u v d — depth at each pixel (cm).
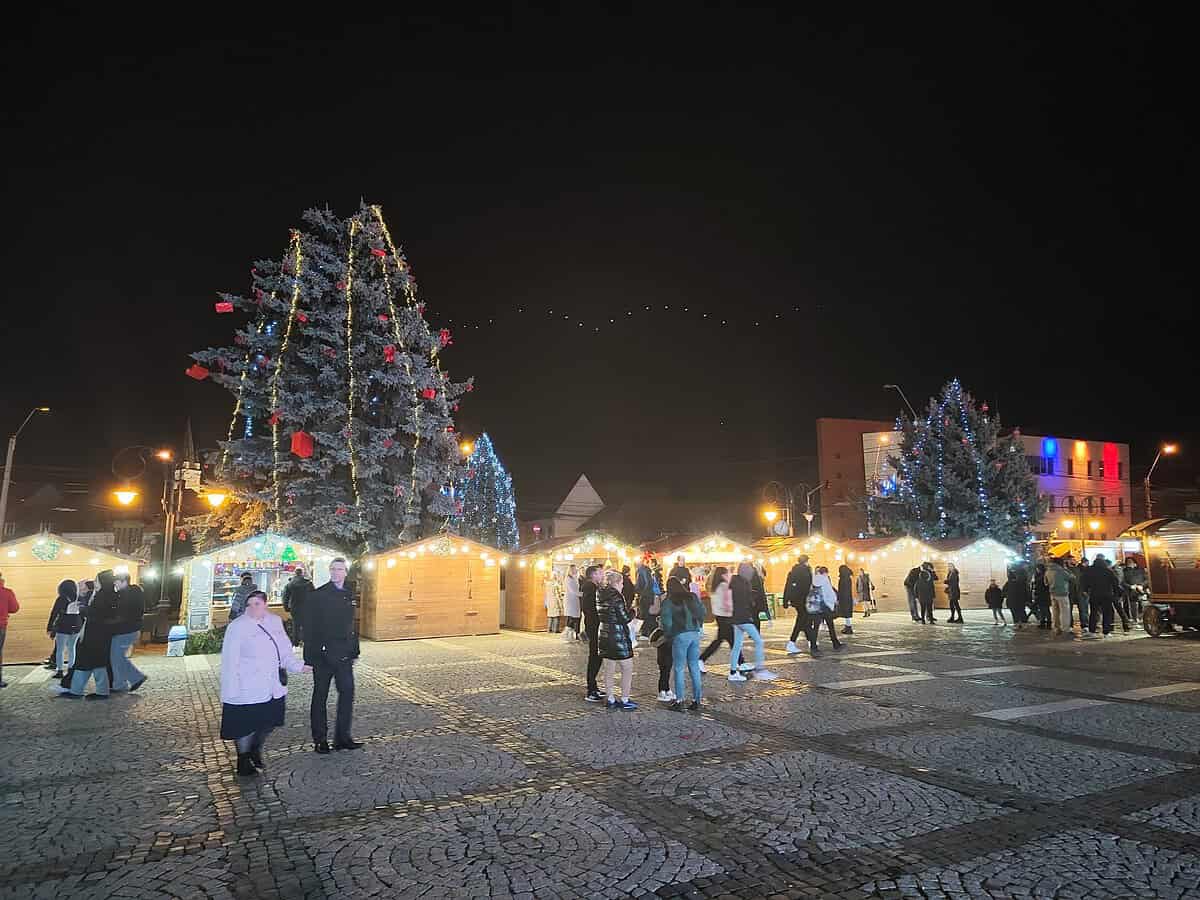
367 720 942
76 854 516
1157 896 436
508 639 1977
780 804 605
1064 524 4947
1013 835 535
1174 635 1909
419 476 2455
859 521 5688
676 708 1000
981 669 1331
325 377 2389
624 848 516
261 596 711
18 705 1082
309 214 2506
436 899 441
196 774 708
